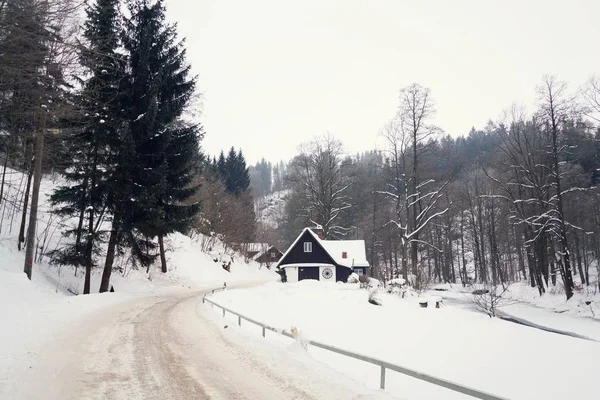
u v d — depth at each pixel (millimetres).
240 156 95625
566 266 32906
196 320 16266
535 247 39500
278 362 9023
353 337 14445
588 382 9695
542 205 34656
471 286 52625
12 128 16812
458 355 12141
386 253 64625
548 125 34062
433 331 15484
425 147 34469
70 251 24656
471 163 73688
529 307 33969
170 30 27406
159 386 7344
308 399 6664
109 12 23078
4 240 26281
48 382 7242
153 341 11602
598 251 46750
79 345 10492
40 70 13414
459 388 5637
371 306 22438
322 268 47750
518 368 10836
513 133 36156
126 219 25594
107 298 22719
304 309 20984
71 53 13203
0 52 11969
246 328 15141
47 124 18266
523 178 37312
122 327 13875
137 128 24891
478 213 57094
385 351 12438
